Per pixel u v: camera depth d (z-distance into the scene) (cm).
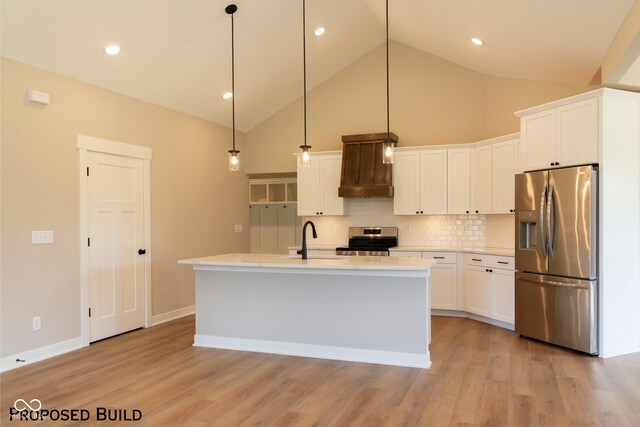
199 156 621
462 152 589
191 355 412
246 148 733
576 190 400
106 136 474
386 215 654
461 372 359
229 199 692
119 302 489
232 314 434
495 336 467
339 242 677
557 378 342
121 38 421
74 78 439
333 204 648
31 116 399
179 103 568
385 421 274
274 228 752
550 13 381
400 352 379
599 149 392
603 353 392
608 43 390
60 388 333
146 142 528
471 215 611
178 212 580
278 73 608
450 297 565
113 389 330
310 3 497
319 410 291
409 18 538
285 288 415
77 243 439
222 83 568
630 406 290
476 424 268
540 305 436
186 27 446
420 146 607
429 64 639
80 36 398
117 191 489
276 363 388
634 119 409
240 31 488
